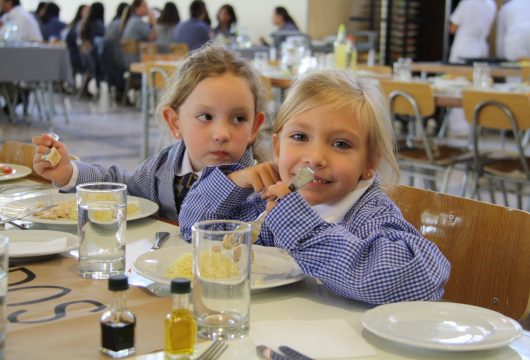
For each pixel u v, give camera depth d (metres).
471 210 1.43
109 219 1.10
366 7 10.60
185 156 1.74
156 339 0.85
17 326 0.88
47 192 1.77
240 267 0.88
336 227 1.12
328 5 10.66
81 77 11.34
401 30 10.09
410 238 1.09
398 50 10.12
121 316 0.81
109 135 6.97
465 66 6.74
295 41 5.71
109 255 1.11
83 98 10.61
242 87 1.65
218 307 0.88
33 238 1.30
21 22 9.28
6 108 8.43
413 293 1.03
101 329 0.81
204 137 1.65
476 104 3.66
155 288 1.05
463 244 1.43
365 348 0.87
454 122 7.40
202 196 1.38
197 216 1.38
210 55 1.68
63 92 9.81
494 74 6.10
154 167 1.79
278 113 1.33
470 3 7.50
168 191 1.75
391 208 1.27
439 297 1.10
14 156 2.26
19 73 6.79
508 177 3.66
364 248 1.07
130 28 9.91
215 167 1.39
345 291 1.05
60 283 1.07
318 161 1.23
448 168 3.91
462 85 4.67
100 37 10.55
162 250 1.21
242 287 0.88
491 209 1.39
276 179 1.32
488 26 7.61
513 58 7.34
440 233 1.48
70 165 1.74
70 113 8.77
